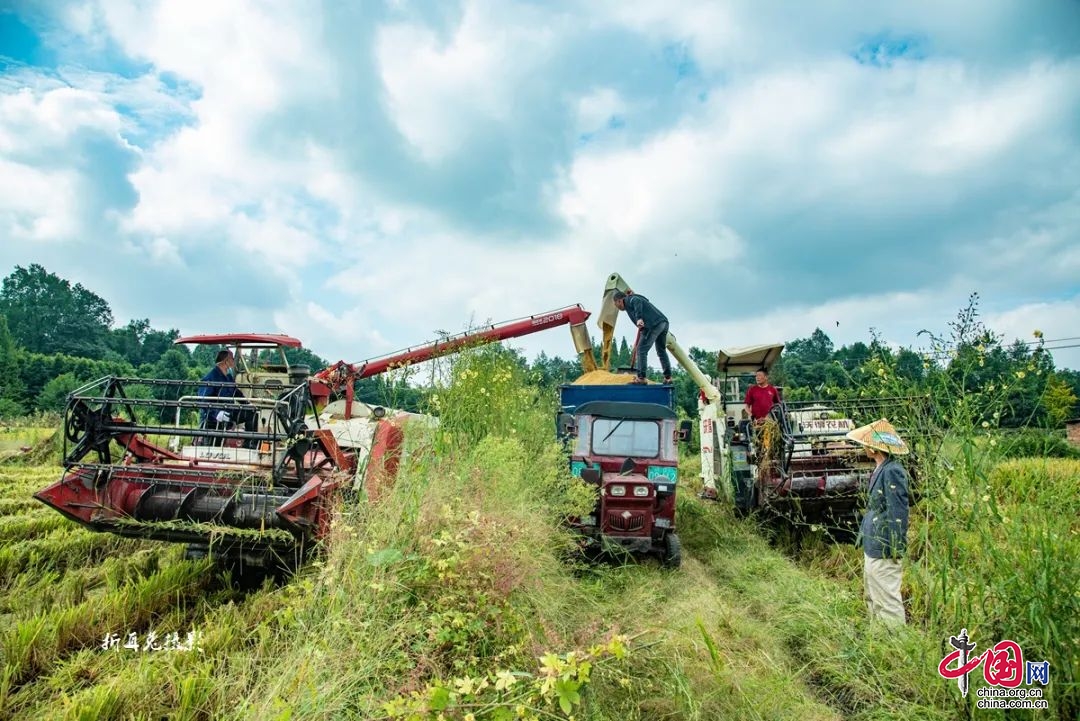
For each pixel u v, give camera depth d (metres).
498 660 3.57
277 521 5.35
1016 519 3.65
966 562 3.92
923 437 4.39
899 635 4.27
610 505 6.90
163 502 5.51
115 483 5.59
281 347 8.00
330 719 3.04
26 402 45.84
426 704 2.77
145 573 5.79
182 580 5.40
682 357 11.76
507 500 5.52
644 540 6.82
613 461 7.79
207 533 5.23
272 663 3.74
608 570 6.63
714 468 11.09
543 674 3.31
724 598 5.93
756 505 9.09
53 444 14.57
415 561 4.10
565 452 8.09
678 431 8.15
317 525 5.23
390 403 7.15
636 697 3.78
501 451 6.40
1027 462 4.20
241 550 5.43
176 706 3.55
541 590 4.62
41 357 55.31
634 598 5.55
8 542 6.75
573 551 6.59
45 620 4.42
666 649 4.25
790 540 8.42
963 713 3.60
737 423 11.15
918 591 4.53
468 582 3.93
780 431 8.48
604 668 3.60
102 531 5.41
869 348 4.91
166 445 7.11
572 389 9.91
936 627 4.02
